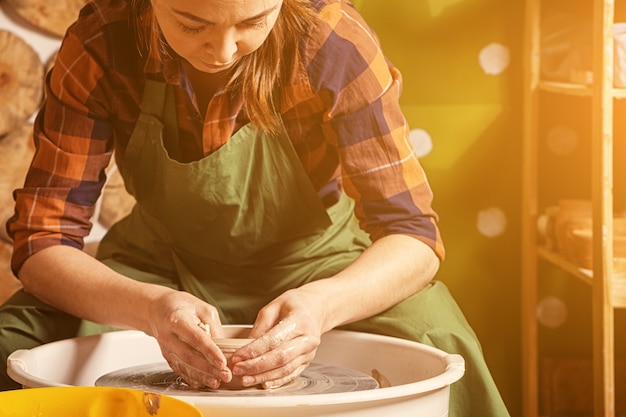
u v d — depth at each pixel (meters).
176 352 1.31
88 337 1.56
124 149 1.71
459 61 2.32
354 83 1.56
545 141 2.34
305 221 1.72
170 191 1.66
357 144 1.59
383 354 1.56
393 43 2.32
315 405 1.13
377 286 1.52
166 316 1.35
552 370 2.35
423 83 2.33
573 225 2.04
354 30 1.58
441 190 2.35
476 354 1.58
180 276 1.79
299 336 1.33
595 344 1.89
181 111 1.60
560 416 2.36
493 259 2.37
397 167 1.61
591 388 2.35
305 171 1.70
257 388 1.30
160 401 1.08
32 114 2.33
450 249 2.37
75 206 1.67
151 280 1.81
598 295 1.87
